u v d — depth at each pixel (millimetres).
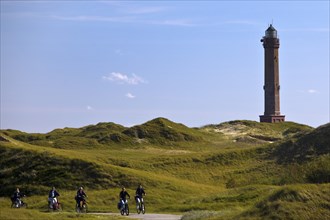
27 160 104688
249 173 108188
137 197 70812
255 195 74688
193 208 73062
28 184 96938
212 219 52531
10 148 110875
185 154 126188
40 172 100062
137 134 163250
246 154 120312
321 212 50000
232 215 53188
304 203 51062
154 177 98938
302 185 54031
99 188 93938
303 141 114938
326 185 54250
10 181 98875
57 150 112250
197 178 108625
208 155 120938
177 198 86938
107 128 186750
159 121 173375
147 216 65062
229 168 114375
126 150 148000
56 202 73188
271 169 107375
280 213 49688
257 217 50375
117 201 84375
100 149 149625
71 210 75750
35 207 78438
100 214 66562
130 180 95812
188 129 179750
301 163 104812
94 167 99562
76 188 94500
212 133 188250
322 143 110812
